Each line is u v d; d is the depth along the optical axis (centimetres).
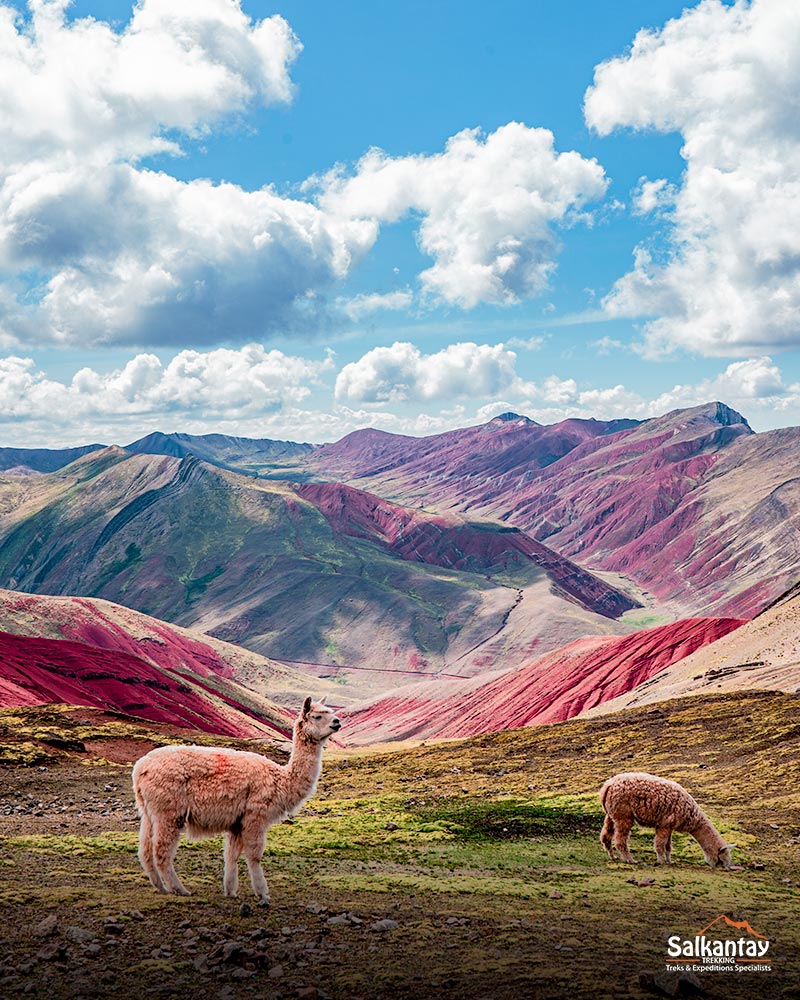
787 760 3800
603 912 1529
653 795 2234
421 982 996
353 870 1977
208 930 1201
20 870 1669
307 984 991
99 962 1059
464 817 2998
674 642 14638
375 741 17162
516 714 15088
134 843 2150
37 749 4875
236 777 1419
